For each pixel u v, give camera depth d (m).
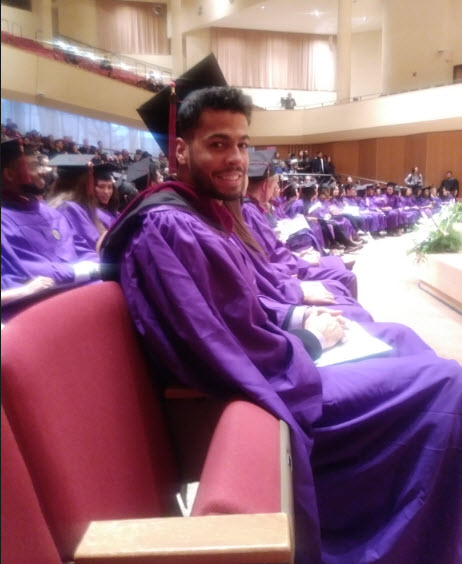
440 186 17.75
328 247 10.43
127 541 0.80
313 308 1.78
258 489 0.96
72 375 0.97
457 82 16.61
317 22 19.89
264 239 3.22
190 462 1.46
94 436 0.99
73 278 2.51
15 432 0.80
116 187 4.05
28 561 0.74
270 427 1.15
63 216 2.93
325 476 1.43
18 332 0.86
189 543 0.79
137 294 1.32
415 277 7.17
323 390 1.43
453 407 1.39
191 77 1.87
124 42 19.05
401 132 18.36
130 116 13.97
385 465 1.43
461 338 4.37
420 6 17.58
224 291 1.36
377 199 15.16
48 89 10.62
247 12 18.61
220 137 1.48
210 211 1.56
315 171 17.33
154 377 1.40
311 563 1.20
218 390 1.32
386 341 1.90
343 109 18.55
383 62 18.77
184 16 20.00
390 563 1.39
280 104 20.59
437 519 1.42
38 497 0.83
